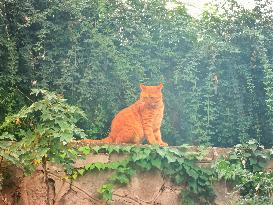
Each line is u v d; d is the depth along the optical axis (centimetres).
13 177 801
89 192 812
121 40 1020
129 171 823
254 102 1026
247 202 766
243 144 878
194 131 994
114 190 818
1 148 707
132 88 986
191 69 1016
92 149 823
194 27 1045
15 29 952
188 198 838
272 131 1007
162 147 842
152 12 1044
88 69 968
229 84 1025
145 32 1023
